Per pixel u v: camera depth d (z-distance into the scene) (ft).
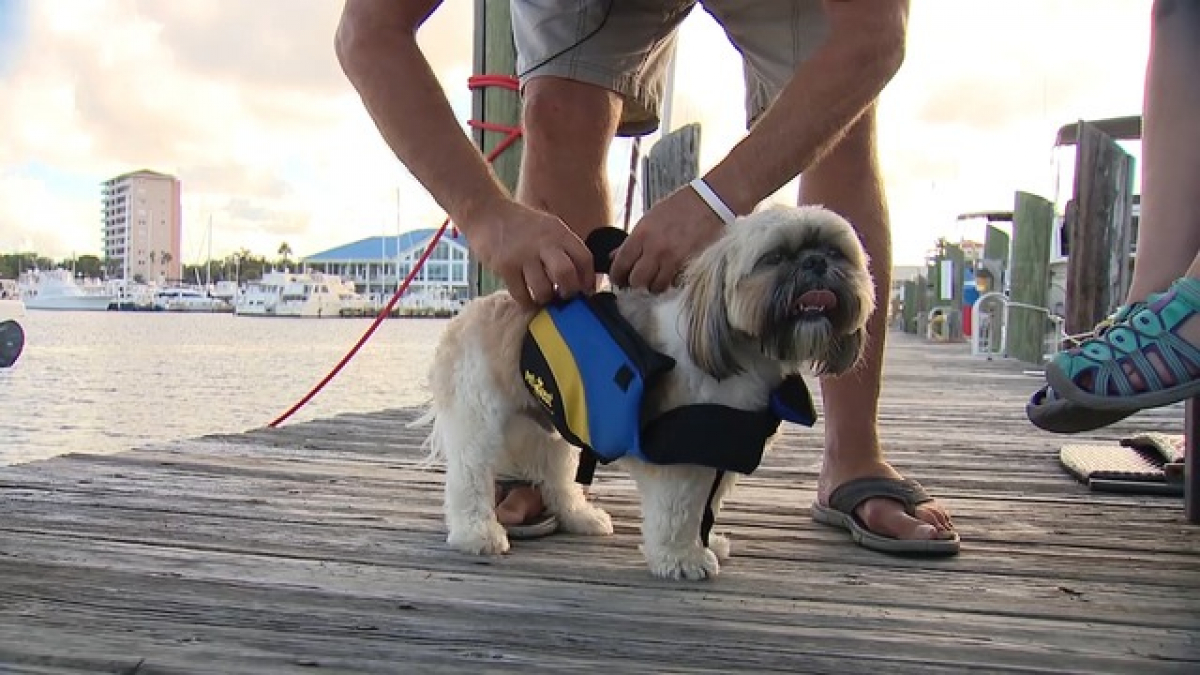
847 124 6.54
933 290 53.21
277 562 6.93
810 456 12.23
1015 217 31.09
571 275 6.48
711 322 6.23
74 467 10.46
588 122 8.80
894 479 7.92
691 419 6.14
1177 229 8.29
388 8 6.87
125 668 4.96
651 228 6.49
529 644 5.34
